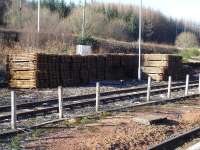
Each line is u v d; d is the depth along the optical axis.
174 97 23.97
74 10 79.25
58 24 62.94
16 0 67.25
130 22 93.12
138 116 17.03
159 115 17.47
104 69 34.03
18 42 41.03
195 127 15.55
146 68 37.53
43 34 44.75
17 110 17.92
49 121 15.31
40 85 27.16
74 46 45.12
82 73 31.03
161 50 70.88
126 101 22.25
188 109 20.27
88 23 68.94
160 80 36.69
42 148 11.64
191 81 36.06
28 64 27.03
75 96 22.05
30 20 60.88
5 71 31.25
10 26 57.53
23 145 11.97
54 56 28.31
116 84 31.08
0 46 37.34
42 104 19.84
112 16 93.25
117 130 14.33
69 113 17.59
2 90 24.98
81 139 12.80
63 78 29.02
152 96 24.92
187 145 12.84
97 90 18.55
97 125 15.17
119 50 55.81
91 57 32.31
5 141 12.39
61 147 11.74
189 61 53.91
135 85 31.27
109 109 18.66
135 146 12.30
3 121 15.54
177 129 15.14
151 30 107.88
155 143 12.77
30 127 14.19
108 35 77.38
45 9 69.94
